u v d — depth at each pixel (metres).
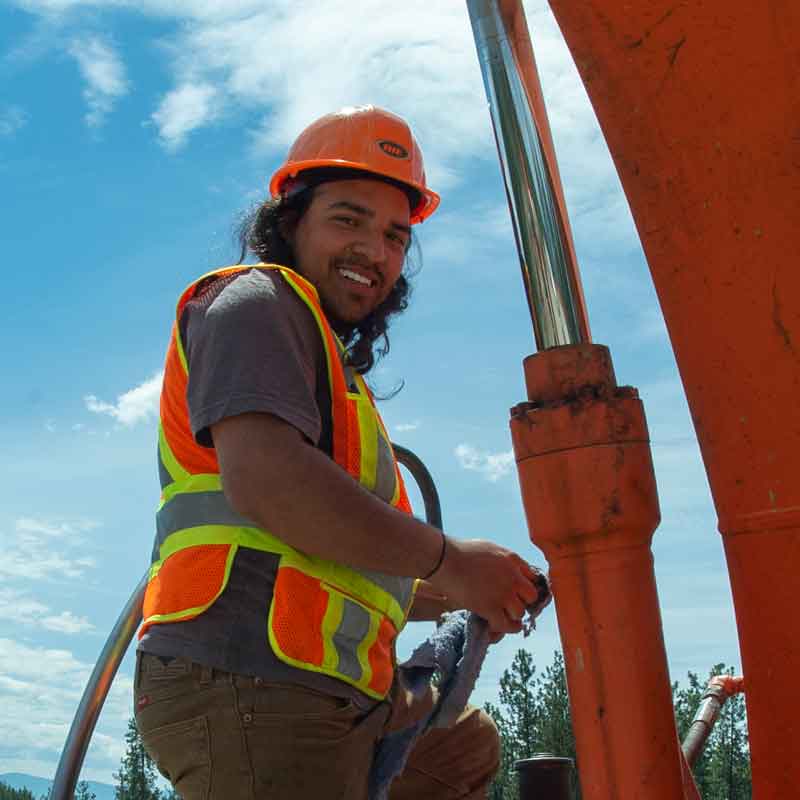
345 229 2.26
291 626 1.75
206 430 1.78
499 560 1.73
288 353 1.79
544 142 1.13
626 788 0.98
